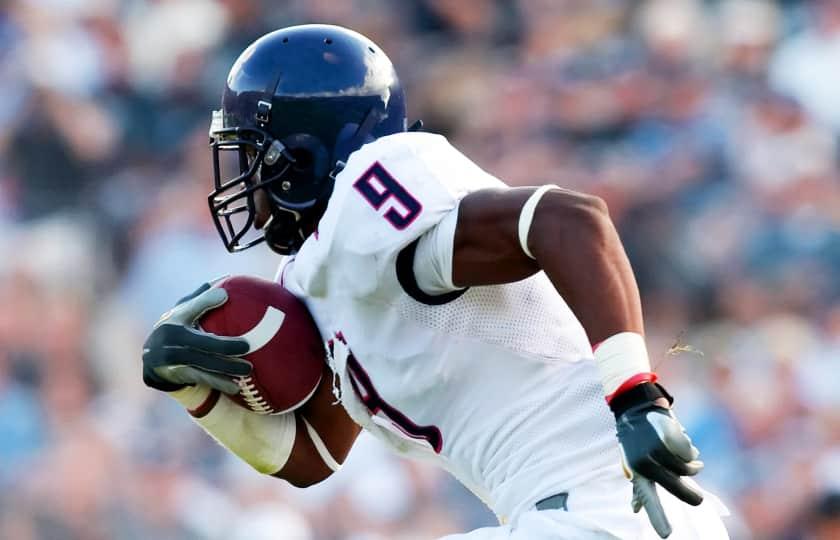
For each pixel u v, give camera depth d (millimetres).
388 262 9914
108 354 30297
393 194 9906
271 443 11828
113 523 25656
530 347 10219
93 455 26031
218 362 11023
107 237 32938
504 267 9680
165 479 25859
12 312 29406
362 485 25125
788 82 33844
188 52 36750
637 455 9109
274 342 11133
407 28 38156
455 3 37844
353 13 37906
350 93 10852
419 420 10547
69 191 34062
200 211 31766
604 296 9250
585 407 10211
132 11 38000
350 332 10508
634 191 30984
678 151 31859
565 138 33219
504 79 35906
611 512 9961
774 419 25344
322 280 10484
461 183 9875
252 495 25312
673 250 30172
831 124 33344
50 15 36750
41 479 26188
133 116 35844
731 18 34719
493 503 10570
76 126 34438
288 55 10906
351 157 10289
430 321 10188
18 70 35062
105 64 36594
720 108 32562
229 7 37938
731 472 24953
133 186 34094
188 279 31031
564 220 9336
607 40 35344
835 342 27703
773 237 30281
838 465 24500
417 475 25328
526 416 10188
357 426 12219
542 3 37250
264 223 11297
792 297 29172
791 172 31359
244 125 10953
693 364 27719
